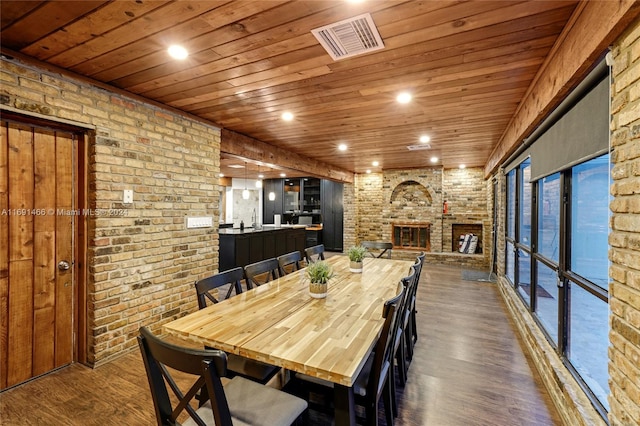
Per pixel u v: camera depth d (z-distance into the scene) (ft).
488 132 13.14
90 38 6.08
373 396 5.24
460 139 14.47
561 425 6.23
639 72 3.76
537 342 8.37
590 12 4.68
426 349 9.54
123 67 7.32
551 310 9.12
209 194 11.64
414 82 8.07
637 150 3.81
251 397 4.73
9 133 7.16
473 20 5.41
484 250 22.80
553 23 5.50
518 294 12.69
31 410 6.55
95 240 8.20
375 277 9.16
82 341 8.41
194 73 7.63
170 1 4.93
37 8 5.16
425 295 15.35
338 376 3.93
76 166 8.36
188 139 10.78
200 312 6.11
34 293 7.67
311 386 5.68
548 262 8.81
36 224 7.67
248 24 5.55
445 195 24.82
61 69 7.38
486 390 7.43
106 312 8.44
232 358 6.39
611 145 4.44
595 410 5.47
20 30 5.82
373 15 5.27
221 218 33.63
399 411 6.68
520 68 7.25
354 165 23.57
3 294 7.15
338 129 12.80
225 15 5.29
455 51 6.49
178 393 3.81
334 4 4.98
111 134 8.50
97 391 7.22
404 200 26.30
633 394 3.91
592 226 6.50
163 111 9.90
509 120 11.34
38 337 7.76
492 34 5.85
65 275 8.25
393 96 9.05
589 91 5.61
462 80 7.94
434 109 10.18
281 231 21.99
